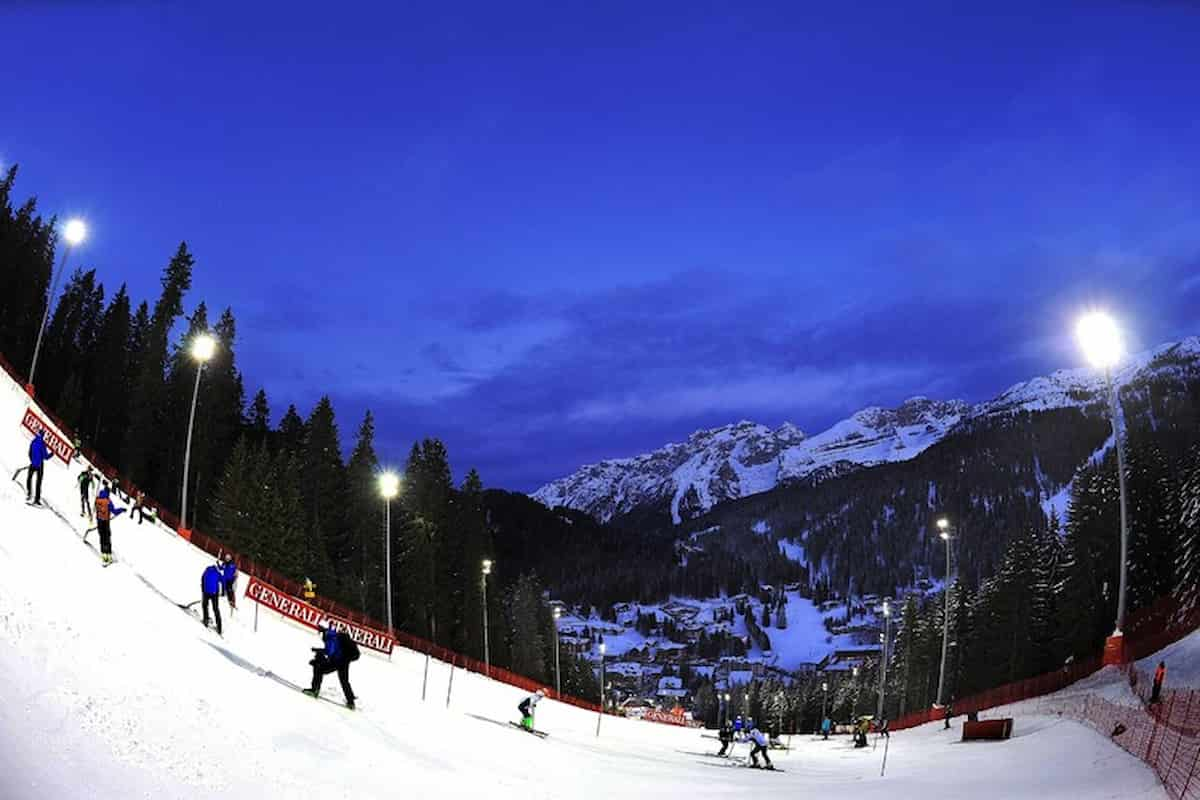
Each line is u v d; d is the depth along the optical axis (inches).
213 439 3011.8
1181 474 2089.1
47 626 458.6
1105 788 649.0
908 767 1122.0
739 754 1625.2
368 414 3309.5
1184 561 1827.0
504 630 3518.7
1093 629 2095.2
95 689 414.3
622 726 2095.2
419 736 657.0
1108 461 2235.5
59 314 3334.2
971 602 3442.4
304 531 2662.4
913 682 3774.6
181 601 935.0
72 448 1327.5
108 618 542.9
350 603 2677.2
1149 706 978.1
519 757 740.0
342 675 660.7
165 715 428.5
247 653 780.6
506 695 1884.8
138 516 1422.2
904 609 4365.2
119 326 3174.2
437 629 3201.3
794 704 5797.2
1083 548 2162.9
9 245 3095.5
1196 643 1301.7
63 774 310.7
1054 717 1280.8
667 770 991.6
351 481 3218.5
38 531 698.2
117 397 3132.4
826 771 1197.1
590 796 663.8
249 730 473.1
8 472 946.7
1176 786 572.4
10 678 373.1
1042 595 2436.0
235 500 2331.4
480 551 3427.7
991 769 940.0
